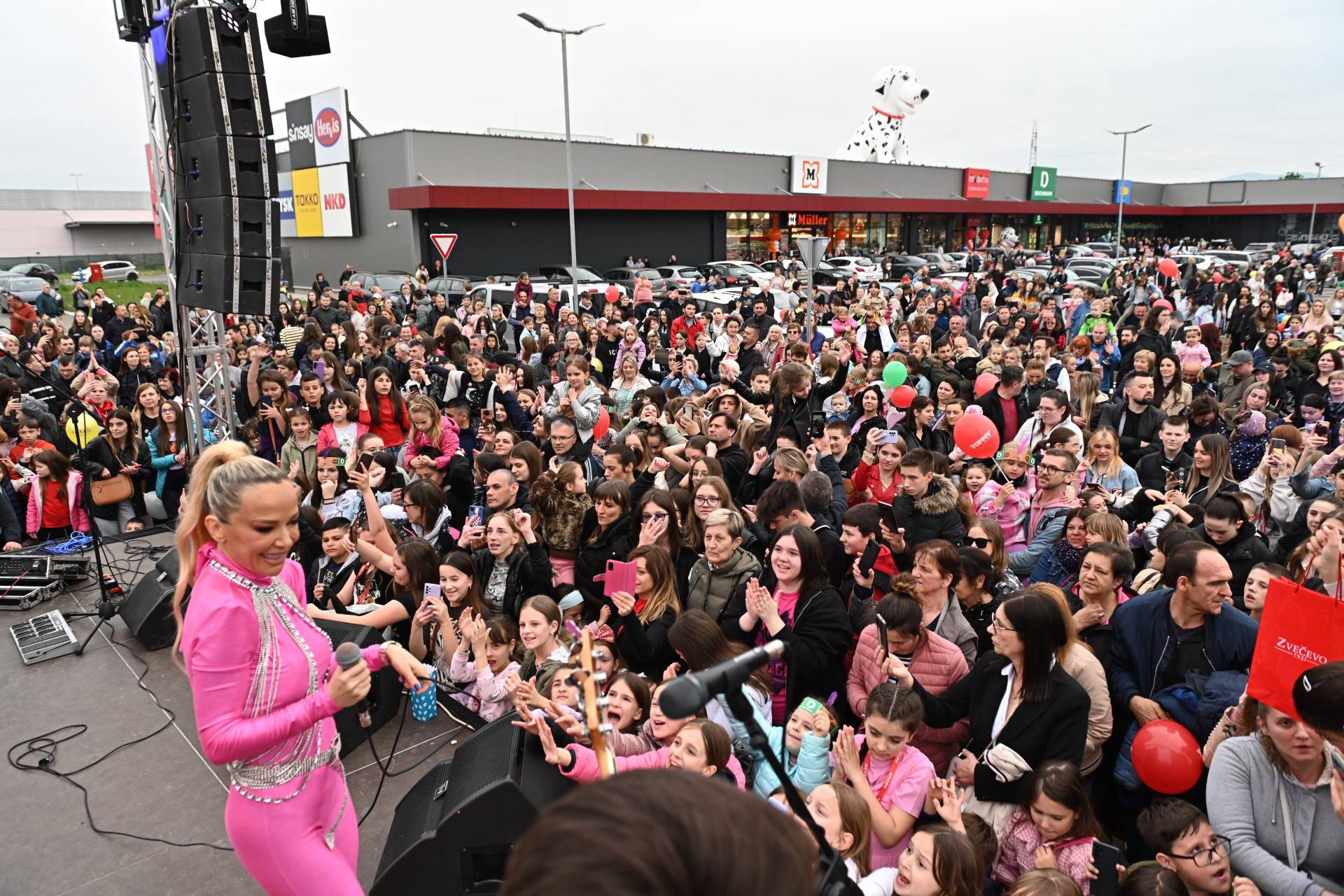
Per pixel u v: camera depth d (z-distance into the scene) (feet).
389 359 35.73
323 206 102.22
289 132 105.60
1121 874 8.95
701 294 69.46
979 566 13.08
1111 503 17.80
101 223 181.57
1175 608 11.45
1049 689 10.20
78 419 25.04
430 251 91.50
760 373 27.07
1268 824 8.54
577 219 100.63
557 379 34.73
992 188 146.72
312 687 7.17
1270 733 8.50
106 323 49.26
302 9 22.49
